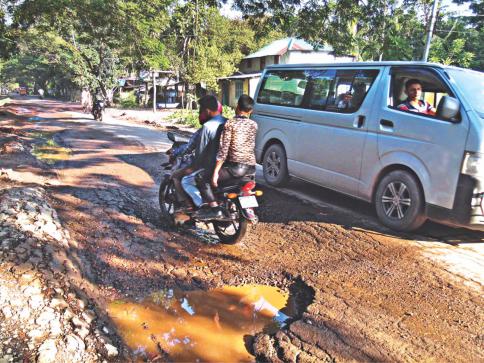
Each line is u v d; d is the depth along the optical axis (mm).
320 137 6359
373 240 5070
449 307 3621
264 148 7598
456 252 4754
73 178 7531
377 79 5680
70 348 2820
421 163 4945
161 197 5691
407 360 2953
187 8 31266
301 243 5020
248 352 3090
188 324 3400
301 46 31922
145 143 12156
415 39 24703
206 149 4855
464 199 4566
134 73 47062
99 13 19828
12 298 3184
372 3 16656
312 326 3346
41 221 4758
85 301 3441
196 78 30812
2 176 7027
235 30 38531
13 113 23453
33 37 37844
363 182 5738
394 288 3936
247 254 4734
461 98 4801
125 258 4469
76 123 18578
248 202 4629
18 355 2660
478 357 2994
